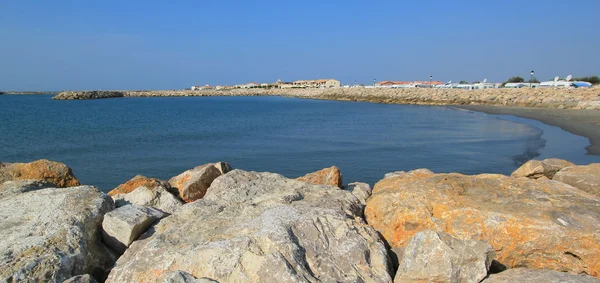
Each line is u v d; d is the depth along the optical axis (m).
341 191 7.41
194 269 4.59
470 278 4.55
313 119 45.66
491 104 56.03
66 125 40.69
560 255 5.16
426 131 31.20
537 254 5.27
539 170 8.63
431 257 4.63
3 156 23.00
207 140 28.86
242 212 6.07
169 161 21.31
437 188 6.62
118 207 6.59
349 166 18.83
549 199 6.07
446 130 31.44
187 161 21.25
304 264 4.57
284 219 5.29
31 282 4.50
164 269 4.68
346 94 91.69
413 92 76.25
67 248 5.08
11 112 61.09
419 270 4.61
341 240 5.07
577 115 36.66
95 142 28.38
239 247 4.69
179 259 4.74
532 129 29.69
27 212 5.92
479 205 6.02
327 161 20.11
